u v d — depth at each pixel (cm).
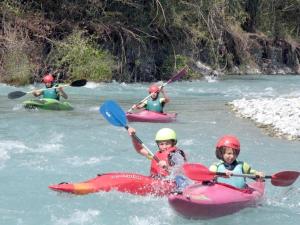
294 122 1817
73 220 910
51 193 1052
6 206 976
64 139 1548
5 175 1169
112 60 3391
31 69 3058
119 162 1307
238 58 4616
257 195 991
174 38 3881
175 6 3850
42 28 3275
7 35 3114
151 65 3659
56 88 2128
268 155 1429
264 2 5022
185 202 888
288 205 1017
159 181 1038
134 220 912
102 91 2883
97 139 1561
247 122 1920
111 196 1017
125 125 1105
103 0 3538
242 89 3231
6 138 1538
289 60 5069
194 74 3850
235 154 987
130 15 3625
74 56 3212
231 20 4606
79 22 3444
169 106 2344
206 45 4156
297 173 977
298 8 5275
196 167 943
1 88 2788
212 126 1827
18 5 3300
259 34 4956
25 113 1984
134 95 2755
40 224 890
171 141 1067
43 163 1275
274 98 2628
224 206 921
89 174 1195
